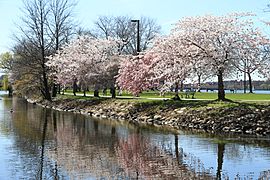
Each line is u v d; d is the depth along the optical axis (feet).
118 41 172.76
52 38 198.49
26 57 193.98
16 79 238.27
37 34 193.06
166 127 94.58
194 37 102.01
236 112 87.10
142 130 90.22
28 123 107.34
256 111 84.74
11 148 68.59
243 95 143.33
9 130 92.32
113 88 152.66
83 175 50.44
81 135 84.23
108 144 72.59
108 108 130.52
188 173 51.24
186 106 102.32
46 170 52.95
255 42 98.43
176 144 70.79
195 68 102.06
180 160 58.44
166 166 55.11
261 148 65.36
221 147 66.95
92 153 64.18
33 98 225.97
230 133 82.17
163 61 109.81
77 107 151.84
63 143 73.92
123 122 108.06
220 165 55.06
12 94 310.24
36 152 65.10
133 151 65.51
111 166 55.36
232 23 100.48
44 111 150.20
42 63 189.37
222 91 101.09
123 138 79.20
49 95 192.03
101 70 154.81
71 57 168.45
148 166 55.16
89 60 159.33
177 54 104.99
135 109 117.70
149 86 126.21
